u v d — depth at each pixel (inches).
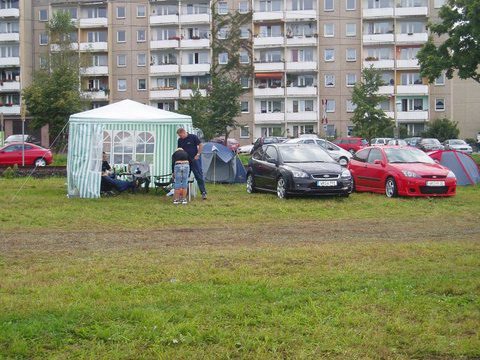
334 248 392.8
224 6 2881.4
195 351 210.1
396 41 2738.7
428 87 2723.9
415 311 252.2
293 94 2807.6
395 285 292.4
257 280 302.8
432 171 709.9
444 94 2751.0
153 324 233.3
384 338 222.2
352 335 225.0
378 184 741.9
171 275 315.3
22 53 2960.1
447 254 373.1
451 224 517.0
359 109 2144.4
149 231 474.9
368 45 2765.7
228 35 2847.0
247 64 2834.6
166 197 704.4
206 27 2910.9
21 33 2952.8
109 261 350.6
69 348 213.6
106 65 2935.5
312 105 2842.0
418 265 340.5
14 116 2947.8
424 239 438.9
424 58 1428.4
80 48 2915.8
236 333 226.4
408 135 2711.6
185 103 2101.4
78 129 710.5
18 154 1424.7
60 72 2265.0
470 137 2955.2
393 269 329.4
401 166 722.2
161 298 269.6
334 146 1513.3
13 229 478.9
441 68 1392.7
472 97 2952.8
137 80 2940.5
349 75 2802.7
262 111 2866.6
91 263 345.1
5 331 223.6
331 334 225.9
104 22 2925.7
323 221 535.8
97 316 241.8
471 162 916.6
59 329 228.7
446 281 297.1
